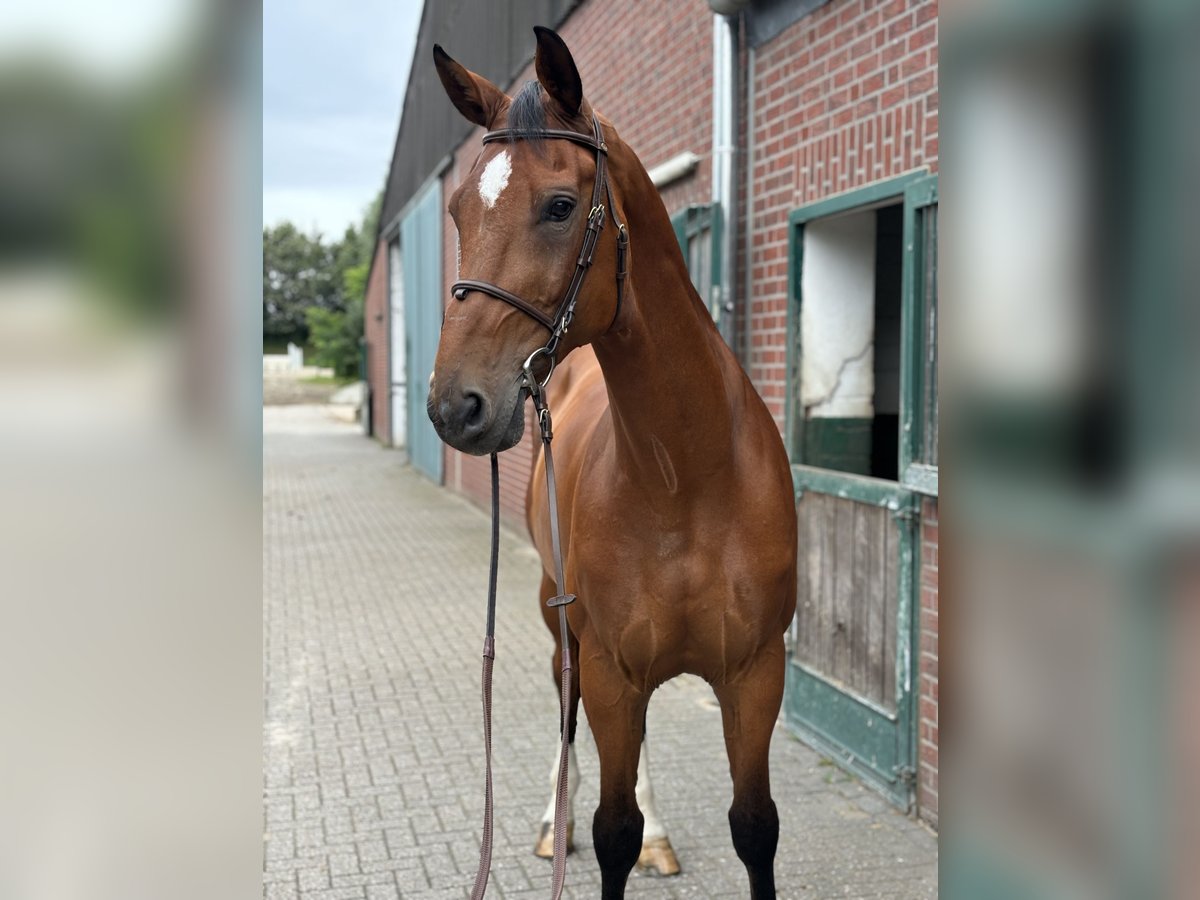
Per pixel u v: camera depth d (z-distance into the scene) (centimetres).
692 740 398
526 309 164
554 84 173
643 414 193
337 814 337
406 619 613
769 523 210
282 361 4297
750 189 423
